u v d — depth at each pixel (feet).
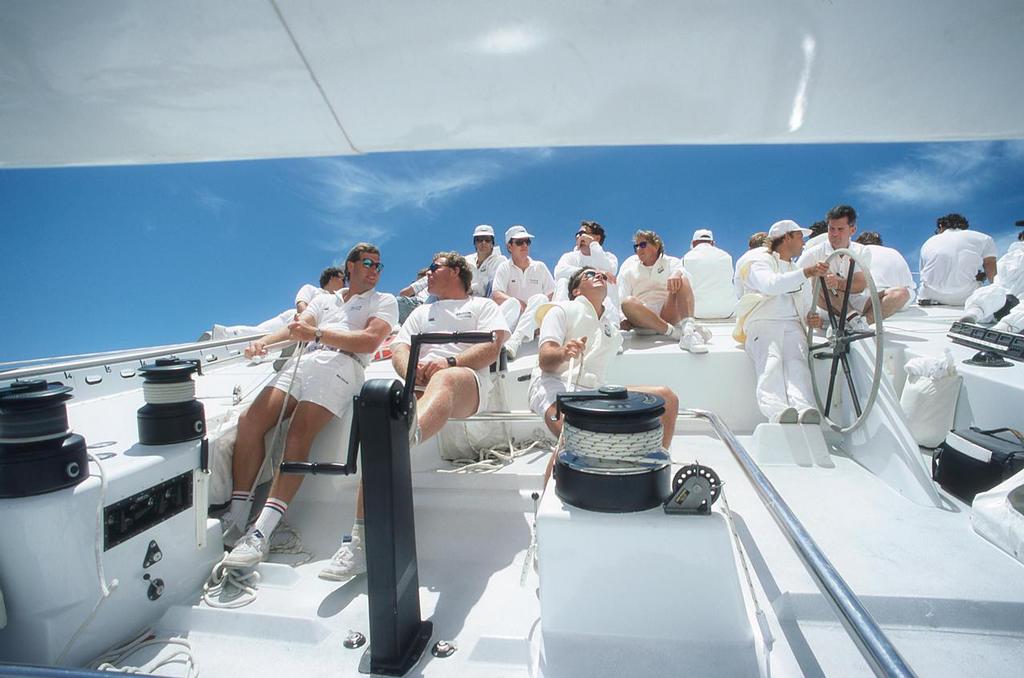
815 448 9.55
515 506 8.07
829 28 2.96
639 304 13.50
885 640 3.49
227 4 2.80
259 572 6.82
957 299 17.69
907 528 7.30
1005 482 7.28
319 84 3.59
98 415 8.22
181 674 5.30
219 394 10.66
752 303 11.25
